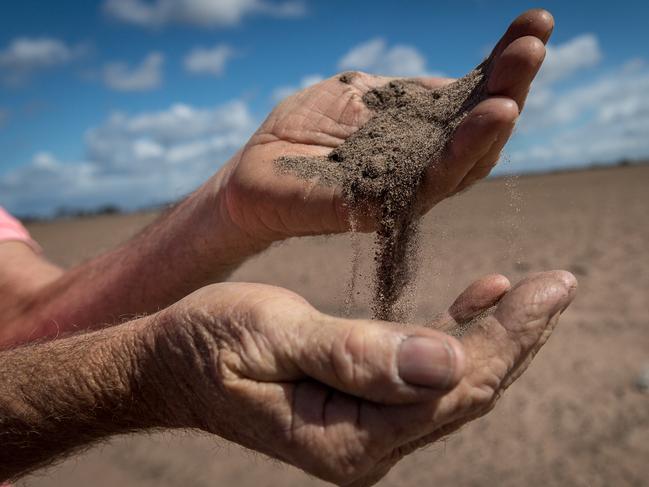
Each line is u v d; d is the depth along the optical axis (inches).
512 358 7.4
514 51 9.4
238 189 11.9
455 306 8.9
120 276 13.4
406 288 10.7
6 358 9.4
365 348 6.8
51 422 8.9
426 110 12.0
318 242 74.1
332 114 12.6
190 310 7.9
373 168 10.7
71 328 13.5
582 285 42.8
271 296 7.6
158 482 24.3
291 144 12.3
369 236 11.3
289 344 7.1
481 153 9.4
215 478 24.2
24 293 14.2
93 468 25.8
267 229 12.1
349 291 11.2
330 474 7.2
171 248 13.1
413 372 6.6
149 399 8.5
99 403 8.7
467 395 7.1
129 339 8.5
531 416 26.2
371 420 7.0
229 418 7.7
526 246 58.8
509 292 7.7
